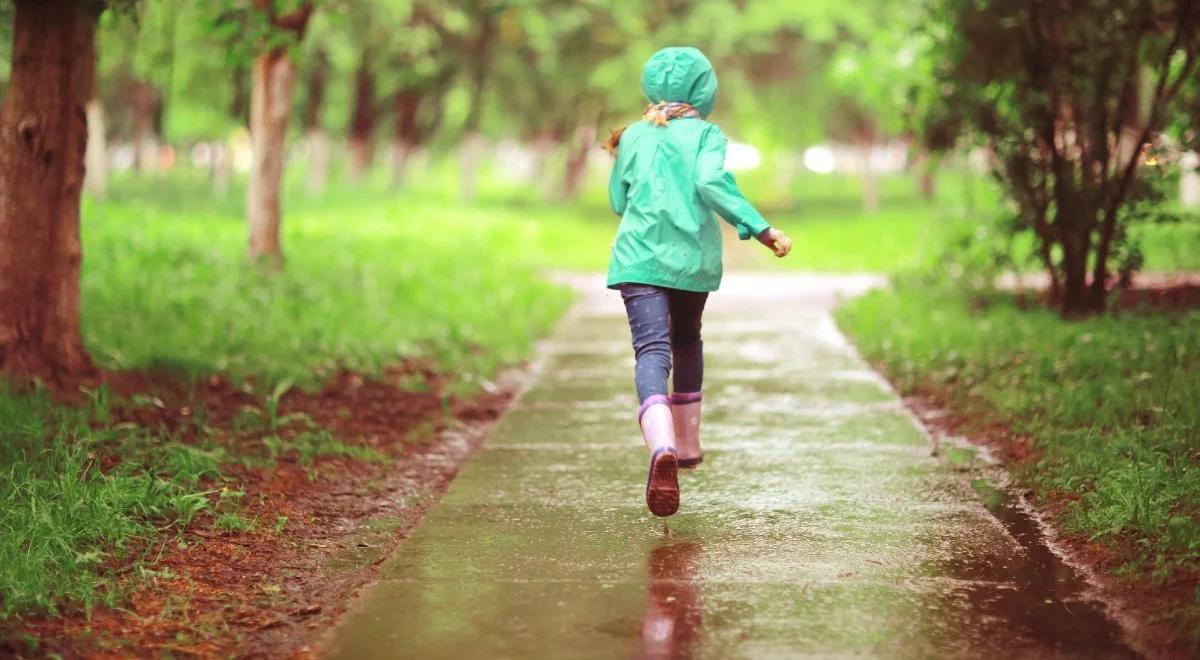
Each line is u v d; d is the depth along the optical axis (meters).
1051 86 12.61
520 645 4.61
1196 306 12.70
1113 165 13.56
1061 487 6.61
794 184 67.75
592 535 6.13
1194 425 7.06
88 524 5.71
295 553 5.90
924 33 14.26
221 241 20.89
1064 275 13.93
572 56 40.81
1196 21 11.77
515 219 34.91
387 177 58.91
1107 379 8.71
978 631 4.68
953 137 14.31
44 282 8.59
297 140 59.66
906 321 13.58
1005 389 9.33
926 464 7.59
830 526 6.21
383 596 5.22
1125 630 4.66
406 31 35.97
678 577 5.41
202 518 6.26
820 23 38.72
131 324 12.26
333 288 16.56
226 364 10.70
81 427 7.21
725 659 4.43
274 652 4.59
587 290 21.55
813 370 11.51
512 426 9.13
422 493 7.24
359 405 9.73
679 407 6.47
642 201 5.91
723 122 43.75
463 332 13.85
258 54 11.17
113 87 49.66
